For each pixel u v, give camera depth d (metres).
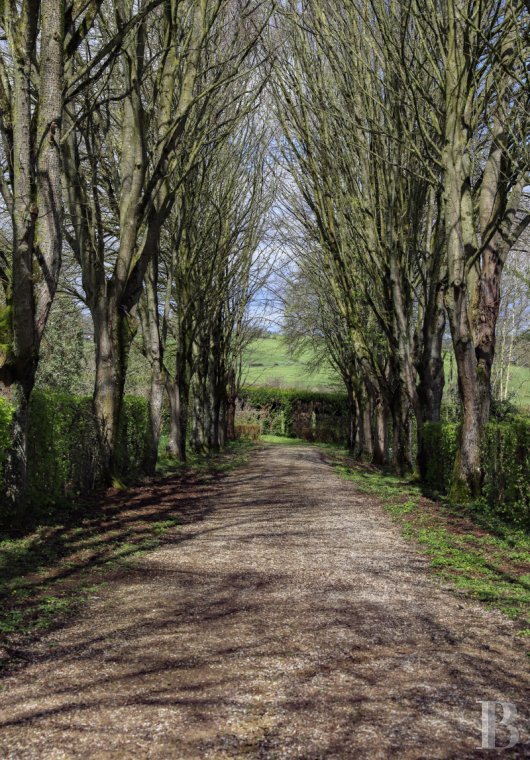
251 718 3.32
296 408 50.81
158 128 13.15
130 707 3.47
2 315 8.23
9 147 8.63
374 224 17.38
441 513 11.23
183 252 21.38
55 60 7.86
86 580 6.34
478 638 4.68
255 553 7.76
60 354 22.41
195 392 27.06
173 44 12.91
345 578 6.47
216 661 4.15
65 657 4.27
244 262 26.31
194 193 19.38
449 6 11.57
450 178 12.20
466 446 12.48
